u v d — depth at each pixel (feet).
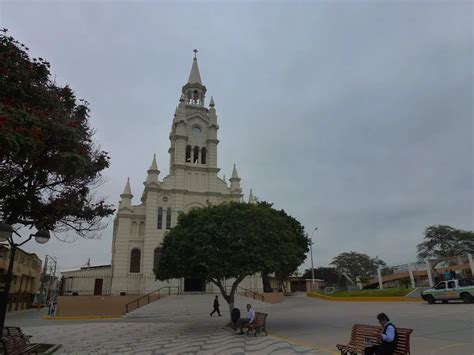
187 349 49.73
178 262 70.08
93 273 167.53
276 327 67.00
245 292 141.08
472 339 42.32
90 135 50.34
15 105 36.37
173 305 117.91
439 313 69.41
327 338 50.90
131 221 156.66
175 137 172.24
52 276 229.25
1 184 41.45
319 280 248.73
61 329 80.84
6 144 31.24
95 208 53.67
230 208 71.20
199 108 184.44
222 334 62.28
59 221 50.65
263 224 68.49
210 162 172.35
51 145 40.86
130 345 55.98
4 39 37.68
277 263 66.80
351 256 290.97
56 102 42.37
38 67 41.50
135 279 148.56
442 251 209.87
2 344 38.34
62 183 48.73
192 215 76.13
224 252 65.41
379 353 30.35
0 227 36.52
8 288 41.37
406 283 163.12
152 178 160.04
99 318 108.99
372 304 104.78
